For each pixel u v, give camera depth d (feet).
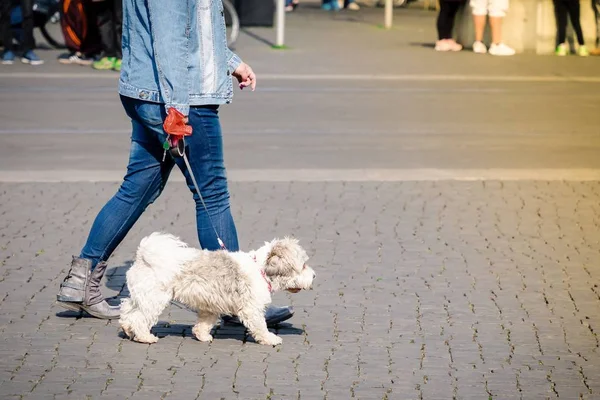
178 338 24.53
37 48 82.69
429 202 38.68
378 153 47.78
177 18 23.26
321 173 43.24
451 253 32.22
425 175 43.21
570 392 21.65
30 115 55.77
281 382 21.84
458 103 61.98
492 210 37.68
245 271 23.20
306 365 22.86
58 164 44.37
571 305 27.45
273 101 61.36
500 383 22.04
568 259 31.78
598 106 61.72
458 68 76.23
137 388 21.36
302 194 39.52
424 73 73.31
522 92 66.28
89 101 60.44
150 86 24.08
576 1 84.28
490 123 55.88
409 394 21.34
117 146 48.60
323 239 33.50
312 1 138.21
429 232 34.60
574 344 24.56
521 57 83.35
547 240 33.88
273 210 37.09
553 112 59.52
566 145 50.39
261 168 44.09
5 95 61.62
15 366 22.47
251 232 34.14
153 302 23.31
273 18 102.17
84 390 21.20
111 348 23.68
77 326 25.18
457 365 23.04
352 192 40.01
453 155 47.57
